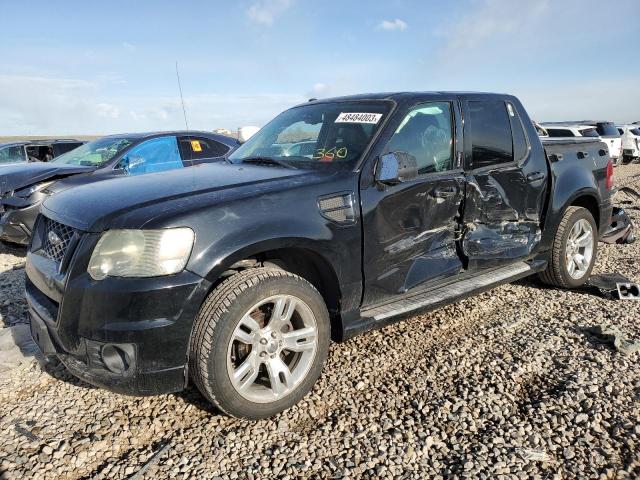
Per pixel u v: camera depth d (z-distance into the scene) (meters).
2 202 6.54
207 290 2.56
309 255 2.99
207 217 2.59
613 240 6.41
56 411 2.98
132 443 2.69
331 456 2.55
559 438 2.63
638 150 21.89
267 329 2.78
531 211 4.25
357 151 3.31
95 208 2.73
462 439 2.66
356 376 3.30
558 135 17.11
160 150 7.64
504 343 3.73
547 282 4.80
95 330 2.46
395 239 3.30
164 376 2.51
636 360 3.42
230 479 2.40
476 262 3.84
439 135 3.67
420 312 3.48
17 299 4.97
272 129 4.23
